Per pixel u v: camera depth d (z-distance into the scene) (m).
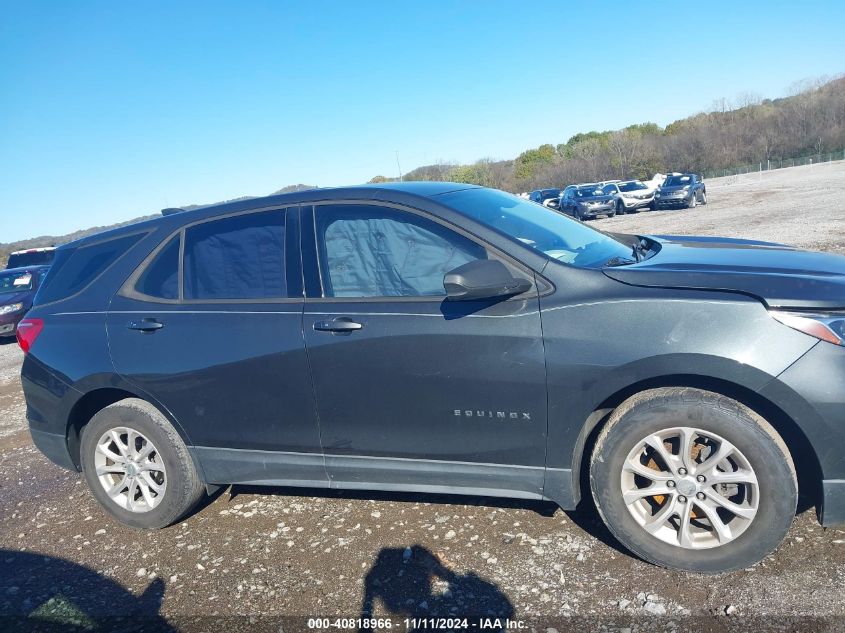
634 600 2.76
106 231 4.14
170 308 3.69
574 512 3.48
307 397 3.36
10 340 14.13
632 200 28.44
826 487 2.66
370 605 2.92
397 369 3.15
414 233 3.30
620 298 2.86
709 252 3.46
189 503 3.80
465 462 3.19
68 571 3.54
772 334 2.65
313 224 3.49
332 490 4.09
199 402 3.59
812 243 10.91
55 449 4.04
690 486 2.82
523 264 3.06
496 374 3.00
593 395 2.88
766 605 2.62
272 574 3.25
